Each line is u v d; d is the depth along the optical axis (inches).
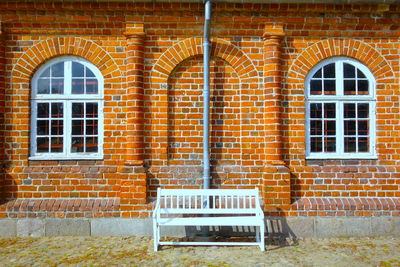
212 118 234.5
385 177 232.8
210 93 235.3
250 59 234.8
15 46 232.2
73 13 229.9
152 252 196.1
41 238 220.1
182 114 235.1
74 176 230.4
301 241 217.6
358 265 179.0
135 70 228.2
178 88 235.6
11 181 228.5
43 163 231.1
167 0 222.2
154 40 234.1
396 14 235.3
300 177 232.2
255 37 235.6
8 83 231.8
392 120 235.6
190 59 236.5
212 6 225.3
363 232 225.8
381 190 232.8
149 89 232.7
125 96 233.0
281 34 229.9
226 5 225.8
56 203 225.8
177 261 182.9
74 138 234.7
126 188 224.7
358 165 234.7
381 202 227.8
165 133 231.8
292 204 226.5
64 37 233.1
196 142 234.2
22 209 223.3
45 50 232.8
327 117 235.5
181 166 232.2
